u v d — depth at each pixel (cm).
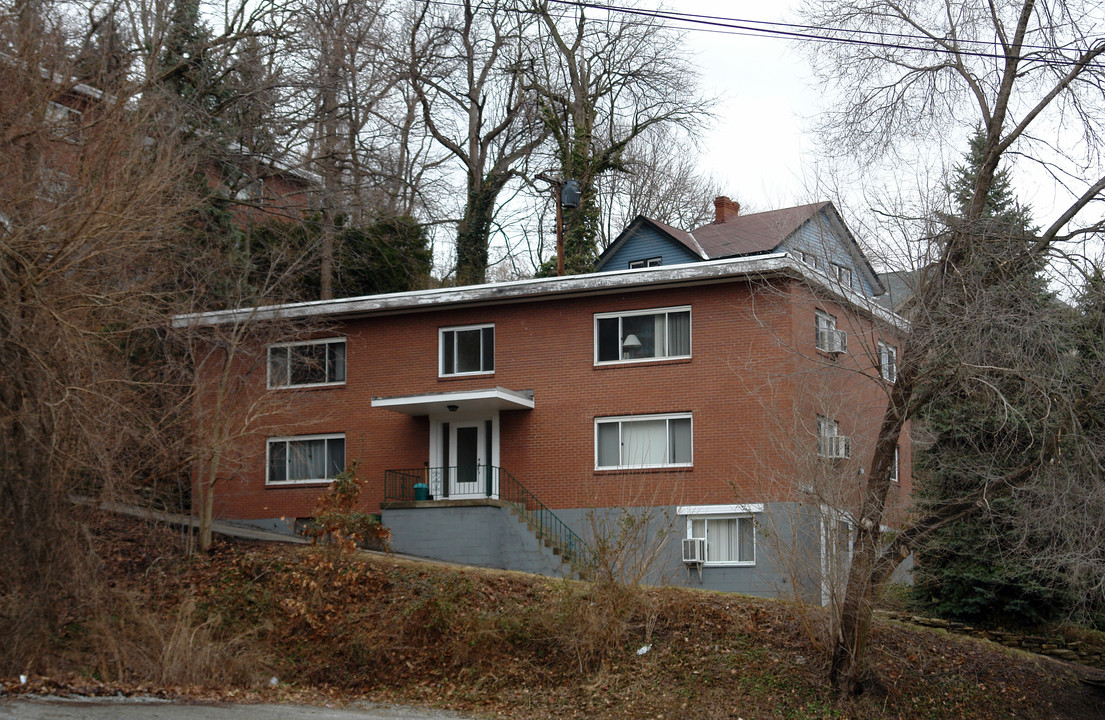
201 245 2700
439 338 2814
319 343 2930
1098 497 1490
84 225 1590
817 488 1611
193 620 1844
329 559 1964
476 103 4481
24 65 1745
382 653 1780
